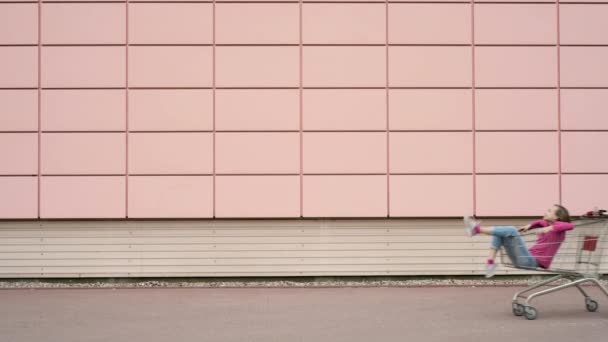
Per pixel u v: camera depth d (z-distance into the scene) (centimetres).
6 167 1022
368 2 1040
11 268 1020
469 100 1040
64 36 1030
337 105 1035
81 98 1028
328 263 1034
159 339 650
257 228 1033
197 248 1030
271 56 1035
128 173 1026
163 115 1030
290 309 813
